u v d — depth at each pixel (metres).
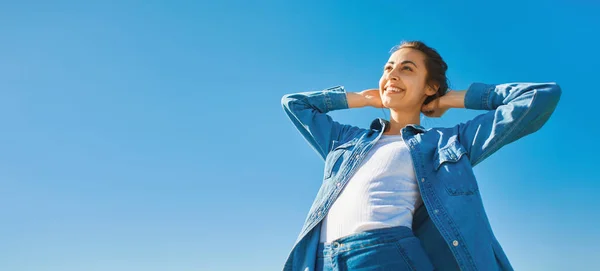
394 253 2.16
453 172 2.42
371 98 3.14
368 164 2.50
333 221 2.37
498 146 2.53
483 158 2.57
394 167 2.45
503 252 2.33
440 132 2.66
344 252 2.22
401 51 2.96
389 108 2.94
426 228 2.47
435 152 2.55
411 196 2.41
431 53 2.98
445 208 2.32
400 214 2.30
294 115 3.12
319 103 3.19
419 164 2.47
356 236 2.21
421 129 2.67
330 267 2.25
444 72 3.02
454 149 2.50
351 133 2.89
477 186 2.39
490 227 2.35
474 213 2.30
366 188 2.37
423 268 2.18
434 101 2.94
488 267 2.18
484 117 2.60
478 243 2.22
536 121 2.53
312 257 2.35
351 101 3.17
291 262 2.47
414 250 2.20
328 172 2.65
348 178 2.51
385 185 2.38
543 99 2.47
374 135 2.73
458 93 2.86
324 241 2.37
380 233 2.19
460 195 2.34
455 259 2.29
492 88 2.75
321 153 2.99
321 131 3.00
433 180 2.43
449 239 2.23
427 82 2.93
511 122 2.48
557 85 2.55
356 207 2.32
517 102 2.51
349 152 2.65
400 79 2.84
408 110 2.88
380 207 2.28
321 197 2.54
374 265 2.14
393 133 2.84
